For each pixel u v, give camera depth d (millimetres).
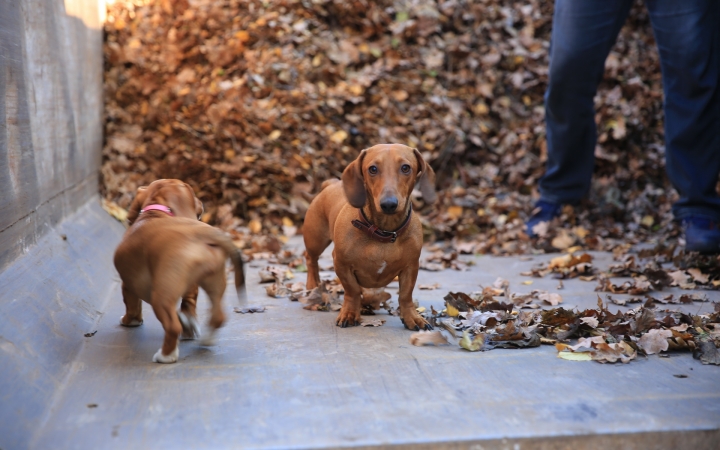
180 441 1186
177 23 3205
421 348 1541
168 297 1425
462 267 2289
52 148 1921
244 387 1351
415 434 1197
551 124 2605
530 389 1347
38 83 1826
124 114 3053
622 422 1233
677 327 1608
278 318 1743
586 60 2418
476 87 3336
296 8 3352
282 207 2932
